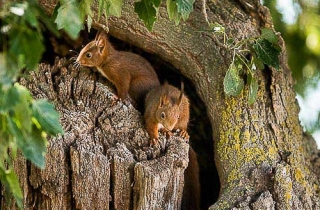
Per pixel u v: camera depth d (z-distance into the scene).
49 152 10.26
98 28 12.49
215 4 12.55
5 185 8.76
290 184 10.88
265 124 11.74
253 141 11.49
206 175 12.98
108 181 10.37
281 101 11.97
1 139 7.68
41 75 11.49
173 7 9.39
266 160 11.26
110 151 10.59
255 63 11.56
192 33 12.29
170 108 11.42
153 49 12.55
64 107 11.34
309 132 14.18
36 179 10.31
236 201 10.74
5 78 7.27
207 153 13.12
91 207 10.34
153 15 9.40
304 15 14.62
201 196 12.82
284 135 11.75
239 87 11.46
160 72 13.46
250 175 11.05
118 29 12.32
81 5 8.61
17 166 10.24
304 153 12.26
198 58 12.23
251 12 12.62
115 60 12.22
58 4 8.75
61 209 10.36
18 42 7.46
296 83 14.79
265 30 11.30
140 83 12.41
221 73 11.98
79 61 11.98
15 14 7.48
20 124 7.64
